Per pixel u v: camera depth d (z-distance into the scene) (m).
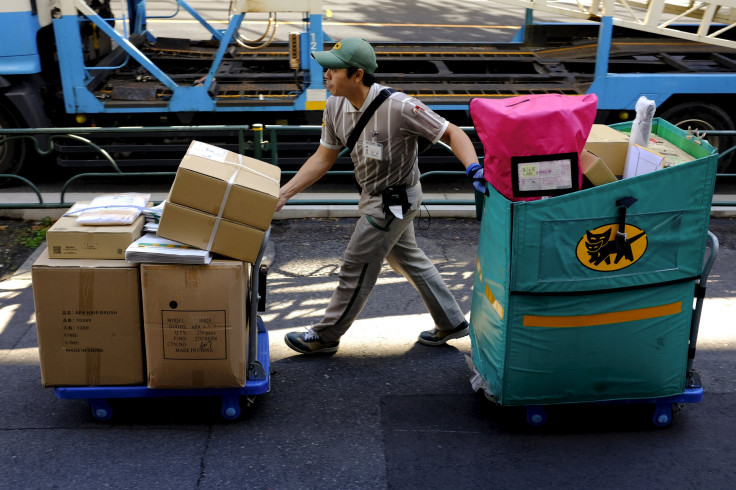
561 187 3.11
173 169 7.23
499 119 3.05
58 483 3.19
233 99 6.55
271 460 3.36
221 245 3.27
